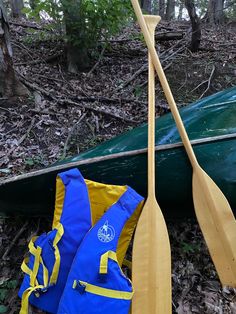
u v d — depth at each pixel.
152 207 1.80
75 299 1.48
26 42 4.11
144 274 1.69
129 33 4.75
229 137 1.96
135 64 3.98
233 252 1.81
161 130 2.06
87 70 3.81
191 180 1.92
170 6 9.62
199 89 3.64
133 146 1.96
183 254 2.04
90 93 3.42
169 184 1.92
